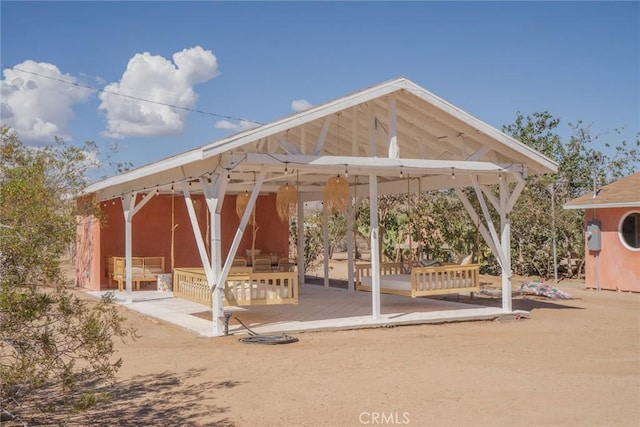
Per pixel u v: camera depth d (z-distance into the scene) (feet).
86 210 39.19
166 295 50.42
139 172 38.65
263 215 64.03
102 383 22.13
